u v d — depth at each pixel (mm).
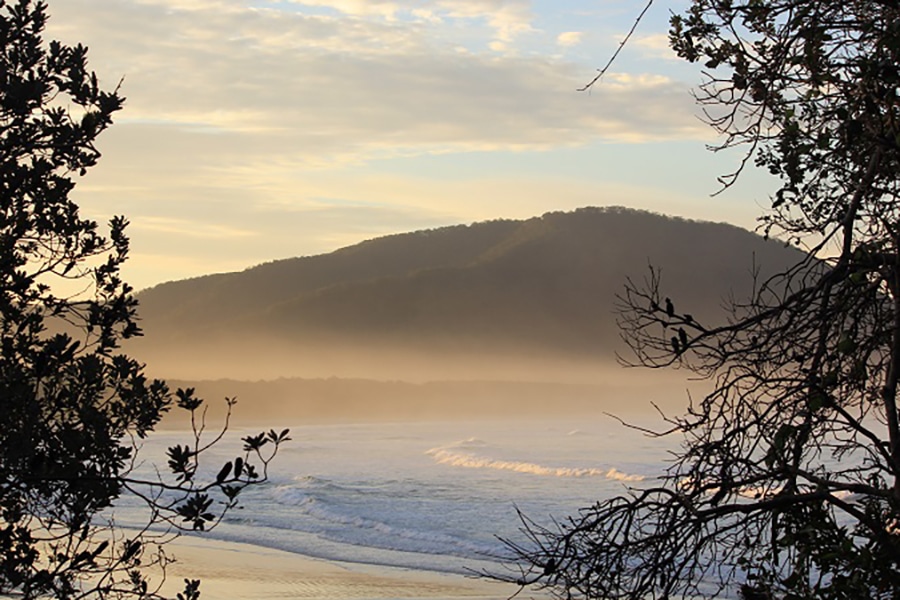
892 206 5234
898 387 5242
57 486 5547
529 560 5234
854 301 5152
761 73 5352
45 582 5621
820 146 5160
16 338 5809
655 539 4945
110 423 5836
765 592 5062
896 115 4934
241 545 26719
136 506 31500
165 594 17969
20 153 5887
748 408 4988
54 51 5977
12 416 5363
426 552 26547
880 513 5164
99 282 6387
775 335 5090
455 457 65312
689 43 5613
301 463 64875
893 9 4711
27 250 6238
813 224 5461
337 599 19406
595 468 54344
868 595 4570
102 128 6020
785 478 4969
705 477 5012
